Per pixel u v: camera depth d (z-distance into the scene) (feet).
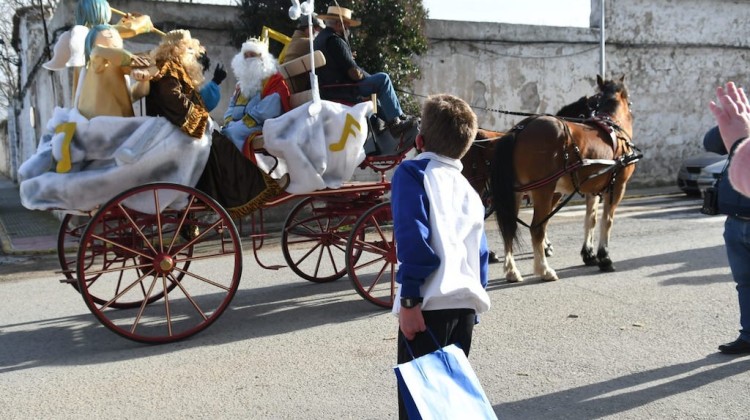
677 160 58.80
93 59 17.66
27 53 61.05
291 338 18.35
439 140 9.15
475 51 49.21
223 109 42.34
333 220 28.48
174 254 18.24
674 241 31.14
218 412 13.57
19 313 21.89
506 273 23.97
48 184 16.75
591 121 25.22
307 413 13.42
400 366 8.07
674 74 57.82
